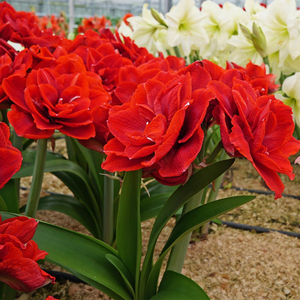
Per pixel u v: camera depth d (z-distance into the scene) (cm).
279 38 176
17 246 58
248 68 125
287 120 73
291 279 153
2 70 91
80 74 90
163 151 68
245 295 142
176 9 188
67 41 139
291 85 151
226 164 81
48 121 84
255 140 69
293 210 225
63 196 161
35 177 113
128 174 91
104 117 87
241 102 71
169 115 70
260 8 237
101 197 151
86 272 90
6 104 91
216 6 214
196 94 72
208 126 83
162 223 90
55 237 96
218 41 215
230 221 211
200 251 175
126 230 96
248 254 173
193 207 96
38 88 85
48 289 144
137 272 95
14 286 60
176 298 88
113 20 1130
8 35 131
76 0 1952
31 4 1814
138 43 213
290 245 182
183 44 193
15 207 127
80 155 173
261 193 252
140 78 104
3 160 60
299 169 299
